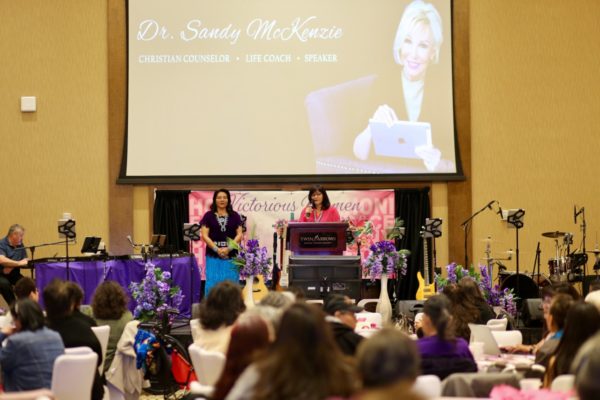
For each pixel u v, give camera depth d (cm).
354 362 367
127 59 1327
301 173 1324
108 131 1331
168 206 1321
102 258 1090
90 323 686
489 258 1241
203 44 1328
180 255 1134
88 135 1333
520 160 1357
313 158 1327
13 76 1331
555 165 1362
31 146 1328
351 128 1329
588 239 1361
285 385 347
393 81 1334
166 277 912
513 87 1359
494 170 1356
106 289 787
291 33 1334
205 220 1098
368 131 1329
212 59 1327
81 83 1334
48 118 1333
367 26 1335
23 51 1333
